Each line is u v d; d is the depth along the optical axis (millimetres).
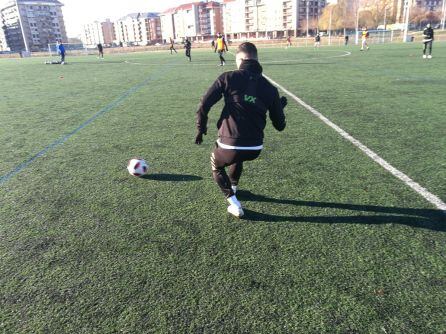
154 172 4434
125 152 5266
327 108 7766
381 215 3250
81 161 4930
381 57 21328
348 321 2094
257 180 4109
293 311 2176
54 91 12383
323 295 2297
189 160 4832
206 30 130625
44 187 4070
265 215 3318
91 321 2135
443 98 8438
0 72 22359
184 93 10734
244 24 115875
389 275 2459
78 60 34438
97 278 2508
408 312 2145
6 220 3334
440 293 2285
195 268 2584
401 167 4328
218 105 8641
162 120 7223
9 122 7551
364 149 5016
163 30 150125
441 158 4566
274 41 68625
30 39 110375
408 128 5988
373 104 8023
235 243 2883
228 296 2307
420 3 103188
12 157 5184
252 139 2932
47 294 2367
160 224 3195
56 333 2061
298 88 10719
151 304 2256
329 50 33250
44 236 3049
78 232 3100
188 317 2148
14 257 2768
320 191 3771
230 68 18469
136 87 12508
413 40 46750
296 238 2934
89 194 3852
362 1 86875
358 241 2863
